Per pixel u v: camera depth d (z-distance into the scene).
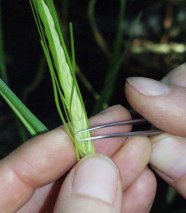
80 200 0.11
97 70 0.26
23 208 0.15
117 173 0.12
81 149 0.12
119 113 0.14
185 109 0.13
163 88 0.13
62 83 0.11
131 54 0.26
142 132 0.13
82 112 0.12
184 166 0.15
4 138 0.23
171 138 0.15
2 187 0.13
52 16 0.10
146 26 0.27
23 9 0.27
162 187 0.22
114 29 0.27
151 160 0.15
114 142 0.14
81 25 0.27
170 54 0.26
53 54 0.11
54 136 0.13
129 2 0.27
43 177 0.13
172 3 0.27
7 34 0.26
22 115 0.12
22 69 0.25
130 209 0.16
